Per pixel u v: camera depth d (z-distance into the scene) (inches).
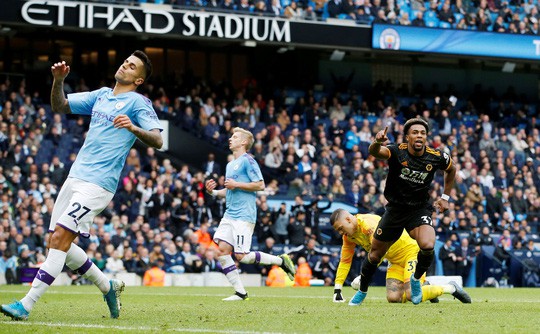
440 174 1279.5
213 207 1106.1
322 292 767.7
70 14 1186.6
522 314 406.9
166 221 1072.2
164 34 1227.9
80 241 984.9
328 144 1302.9
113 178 346.3
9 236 966.4
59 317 366.9
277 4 1307.8
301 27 1305.4
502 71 1631.4
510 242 1181.1
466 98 1612.9
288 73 1497.3
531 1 1526.8
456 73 1637.6
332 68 1546.5
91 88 1344.7
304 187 1196.5
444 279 610.5
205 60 1485.0
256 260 580.7
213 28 1250.6
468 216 1213.1
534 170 1408.7
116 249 1000.2
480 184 1300.4
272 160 1233.4
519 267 1165.7
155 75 1450.5
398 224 455.8
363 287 481.1
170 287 918.4
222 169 1254.9
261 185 568.4
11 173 1063.6
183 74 1346.0
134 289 837.2
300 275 1032.2
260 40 1278.3
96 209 342.0
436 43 1391.5
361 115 1411.2
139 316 379.6
